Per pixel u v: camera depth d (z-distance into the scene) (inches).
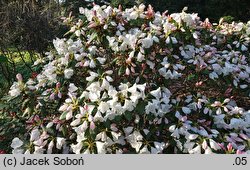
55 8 299.1
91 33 156.9
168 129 135.1
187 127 132.3
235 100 171.5
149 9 161.2
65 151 134.6
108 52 156.1
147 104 126.5
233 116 141.7
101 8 158.4
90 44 157.2
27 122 140.6
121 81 147.8
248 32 178.2
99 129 123.9
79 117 123.9
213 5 454.9
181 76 157.1
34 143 130.6
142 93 126.4
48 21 264.4
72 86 141.0
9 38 260.2
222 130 141.1
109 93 127.2
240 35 181.0
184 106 145.8
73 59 147.9
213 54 165.8
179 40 153.3
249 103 173.9
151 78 147.7
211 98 151.0
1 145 147.3
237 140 132.3
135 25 163.0
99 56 155.9
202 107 146.7
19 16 257.6
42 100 142.0
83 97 132.4
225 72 156.4
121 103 126.8
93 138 122.3
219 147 123.5
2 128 147.8
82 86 149.9
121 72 143.1
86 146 125.3
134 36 141.6
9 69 288.0
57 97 145.3
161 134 137.0
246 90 164.9
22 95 141.1
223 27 187.2
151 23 157.4
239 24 182.1
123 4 289.7
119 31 153.8
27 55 325.7
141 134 131.4
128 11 164.9
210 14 463.8
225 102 141.6
